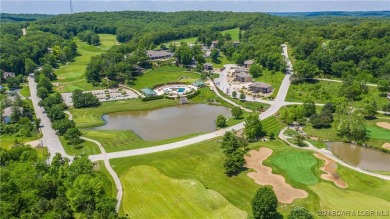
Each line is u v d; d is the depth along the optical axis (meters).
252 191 103.38
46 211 89.56
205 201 99.88
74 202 93.06
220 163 121.06
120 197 103.06
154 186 108.50
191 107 195.38
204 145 137.25
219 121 158.50
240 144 132.38
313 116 159.25
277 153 127.25
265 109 181.12
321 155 127.00
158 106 194.75
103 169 119.00
